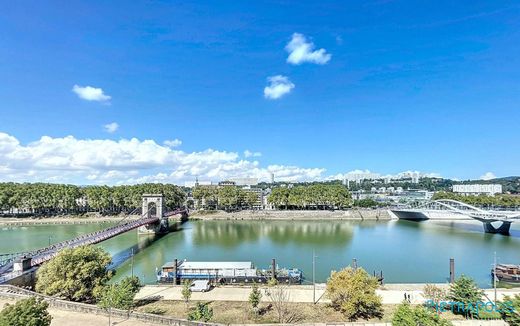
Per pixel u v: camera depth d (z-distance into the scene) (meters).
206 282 59.19
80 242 81.88
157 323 37.62
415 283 66.56
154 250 102.00
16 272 55.31
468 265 82.38
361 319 44.75
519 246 107.12
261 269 72.69
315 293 55.66
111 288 44.50
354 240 117.69
